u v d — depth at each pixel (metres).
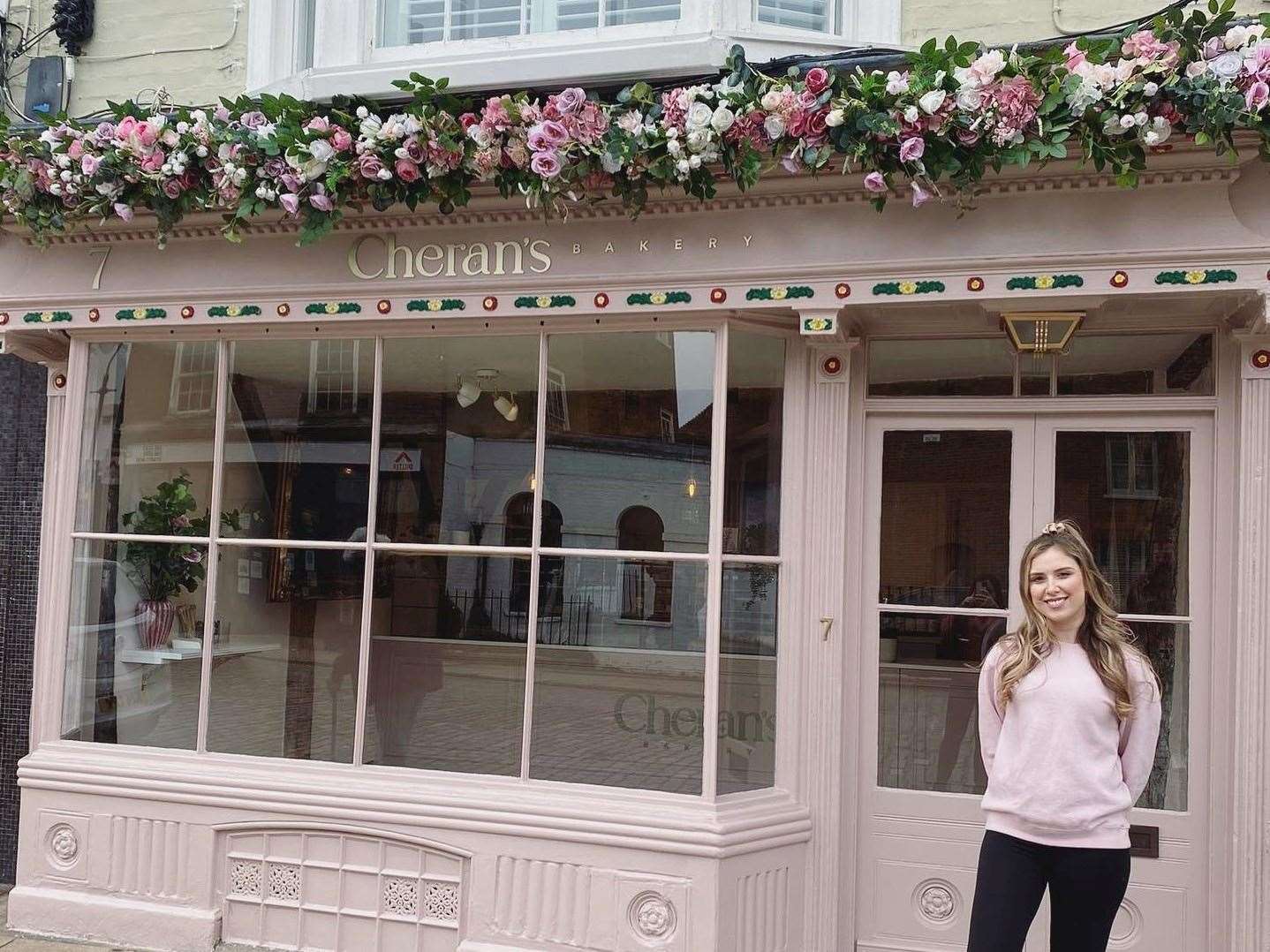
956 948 4.38
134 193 4.59
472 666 4.64
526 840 4.36
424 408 4.78
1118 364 4.39
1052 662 3.22
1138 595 4.34
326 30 4.94
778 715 4.40
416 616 4.73
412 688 4.70
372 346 4.86
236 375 5.02
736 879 4.19
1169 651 4.30
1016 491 4.47
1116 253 3.89
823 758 4.36
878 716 4.54
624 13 4.74
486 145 4.16
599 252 4.40
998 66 3.70
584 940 4.27
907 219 4.10
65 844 4.87
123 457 5.12
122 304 4.91
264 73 5.18
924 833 4.45
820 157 3.87
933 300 4.06
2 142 4.68
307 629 4.86
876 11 4.58
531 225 4.47
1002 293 3.99
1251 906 3.93
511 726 4.57
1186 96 3.57
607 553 4.50
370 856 4.55
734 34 4.34
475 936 4.39
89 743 5.02
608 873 4.26
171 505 5.05
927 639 4.52
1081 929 3.14
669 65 4.31
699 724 4.31
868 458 4.60
